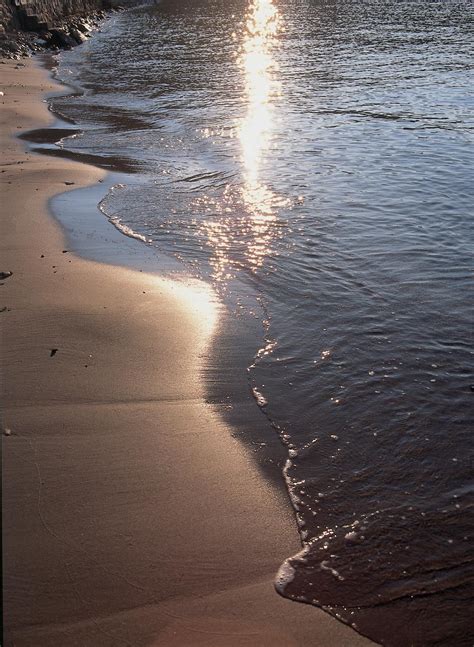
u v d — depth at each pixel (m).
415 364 6.71
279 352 6.90
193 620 4.01
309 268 8.80
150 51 31.61
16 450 5.23
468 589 4.31
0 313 7.14
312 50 31.14
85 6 45.53
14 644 3.79
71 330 6.89
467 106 18.81
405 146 14.70
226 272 8.68
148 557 4.39
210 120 17.78
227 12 47.94
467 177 12.38
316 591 4.27
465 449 5.56
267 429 5.76
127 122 17.73
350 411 6.02
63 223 10.07
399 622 4.09
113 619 3.98
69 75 25.56
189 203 11.31
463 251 9.20
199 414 5.85
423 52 29.88
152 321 7.21
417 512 4.93
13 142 15.41
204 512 4.80
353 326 7.41
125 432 5.52
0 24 32.41
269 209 11.00
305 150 14.61
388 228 10.07
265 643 3.91
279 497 5.02
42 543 4.43
